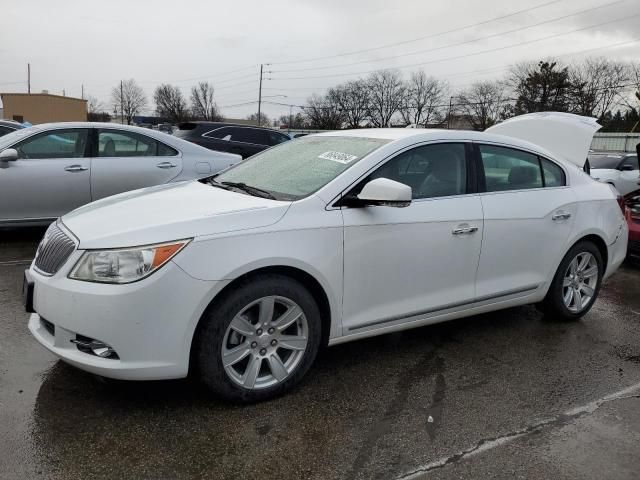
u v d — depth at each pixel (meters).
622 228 5.08
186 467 2.64
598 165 13.91
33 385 3.33
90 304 2.82
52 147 6.66
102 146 6.88
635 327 4.83
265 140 13.12
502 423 3.14
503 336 4.47
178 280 2.86
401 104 74.12
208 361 3.01
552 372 3.84
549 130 6.06
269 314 3.18
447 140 3.99
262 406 3.21
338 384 3.53
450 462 2.77
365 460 2.75
